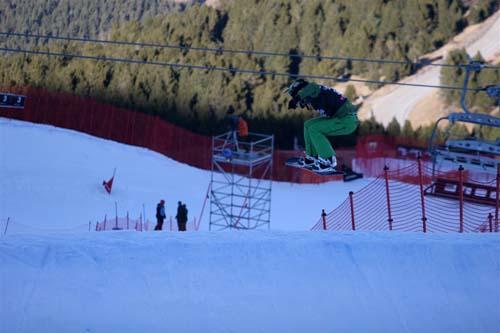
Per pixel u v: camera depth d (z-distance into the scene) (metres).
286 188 51.97
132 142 55.59
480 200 38.38
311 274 13.60
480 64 22.81
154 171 50.09
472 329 12.80
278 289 13.09
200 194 46.97
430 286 13.71
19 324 11.63
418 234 16.31
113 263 13.35
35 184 41.56
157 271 13.20
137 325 11.92
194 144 55.50
